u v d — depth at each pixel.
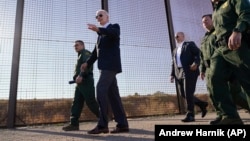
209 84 2.45
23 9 4.21
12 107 3.96
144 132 2.84
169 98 5.25
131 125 3.60
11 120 3.92
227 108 2.34
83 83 3.50
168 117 4.85
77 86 3.56
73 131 3.34
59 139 2.58
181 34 4.39
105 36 2.91
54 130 3.52
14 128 3.87
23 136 2.94
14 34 4.09
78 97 3.55
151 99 5.04
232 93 2.70
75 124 3.46
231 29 2.19
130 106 4.79
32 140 2.59
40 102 4.14
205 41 2.81
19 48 4.07
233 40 1.99
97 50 2.98
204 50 2.79
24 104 4.05
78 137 2.68
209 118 4.40
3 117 3.93
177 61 4.33
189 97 4.02
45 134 3.09
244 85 2.15
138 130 3.04
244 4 2.05
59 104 4.25
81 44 3.74
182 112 5.33
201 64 3.10
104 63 2.84
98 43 2.95
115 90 2.98
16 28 4.10
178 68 4.30
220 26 2.27
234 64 2.20
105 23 2.99
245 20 2.00
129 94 4.79
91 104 3.54
